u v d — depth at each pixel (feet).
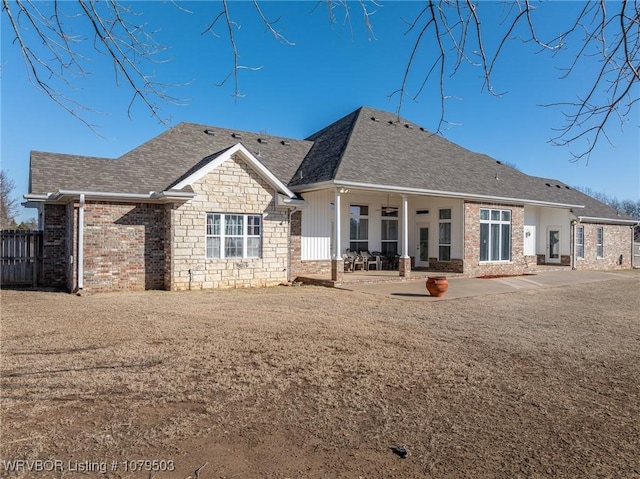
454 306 39.93
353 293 46.96
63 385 17.94
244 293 46.65
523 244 73.97
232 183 51.42
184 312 34.37
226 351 23.18
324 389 17.98
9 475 11.44
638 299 45.88
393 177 56.70
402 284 54.49
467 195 61.98
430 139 75.77
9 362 20.85
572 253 82.07
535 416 15.52
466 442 13.56
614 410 16.10
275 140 70.18
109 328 28.25
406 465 12.22
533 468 12.07
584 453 12.91
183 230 48.39
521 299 45.27
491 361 22.13
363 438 13.79
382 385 18.51
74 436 13.65
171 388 17.83
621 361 22.31
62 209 51.83
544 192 80.43
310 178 56.29
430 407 16.25
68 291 47.29
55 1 12.03
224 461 12.35
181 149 58.85
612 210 96.63
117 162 52.54
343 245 65.92
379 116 74.13
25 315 32.53
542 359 22.57
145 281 48.60
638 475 11.71
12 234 50.90
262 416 15.33
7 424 14.40
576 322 32.73
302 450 13.02
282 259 55.21
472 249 65.31
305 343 25.12
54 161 50.08
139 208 48.24
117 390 17.52
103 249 46.26
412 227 72.54
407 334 27.94
